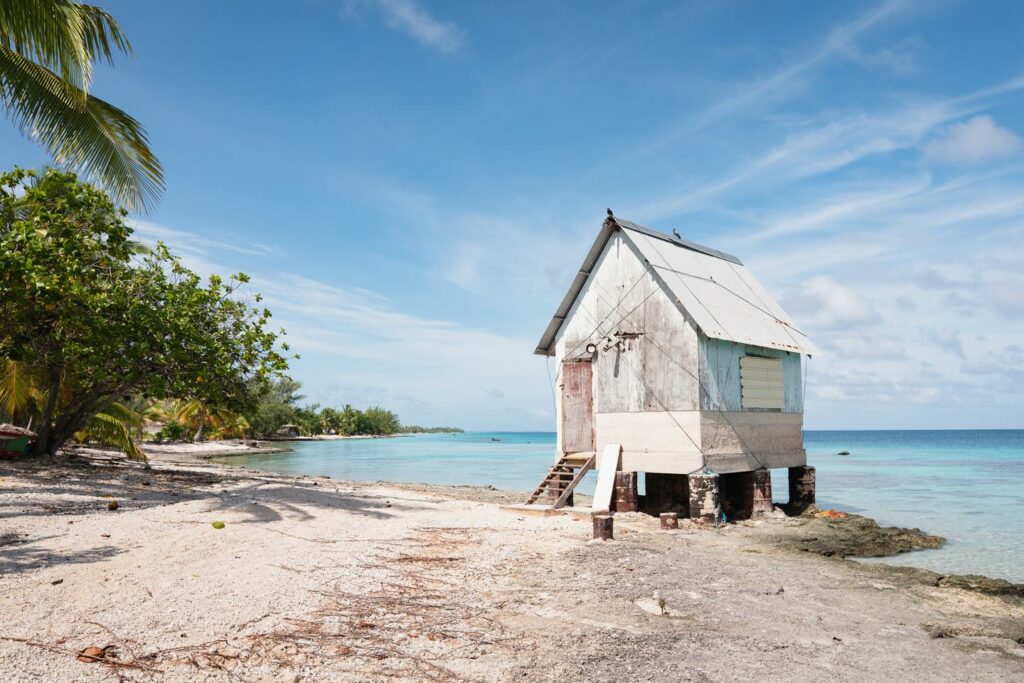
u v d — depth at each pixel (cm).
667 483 2027
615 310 1825
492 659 600
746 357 1792
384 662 573
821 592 947
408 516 1352
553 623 717
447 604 757
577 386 1889
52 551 822
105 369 1662
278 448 6631
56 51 1334
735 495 1877
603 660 618
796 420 1961
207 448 5347
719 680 588
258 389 1980
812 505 1950
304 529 1103
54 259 1388
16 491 1241
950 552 1417
